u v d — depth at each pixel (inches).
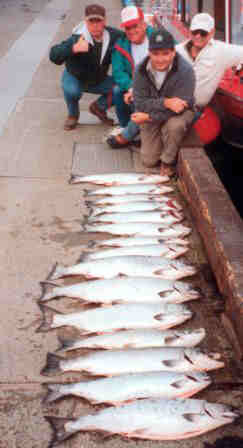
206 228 126.4
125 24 177.5
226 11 187.0
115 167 176.4
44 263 125.1
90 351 99.8
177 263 118.8
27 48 355.6
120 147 191.8
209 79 176.1
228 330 103.0
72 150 189.8
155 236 131.9
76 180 162.2
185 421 82.3
